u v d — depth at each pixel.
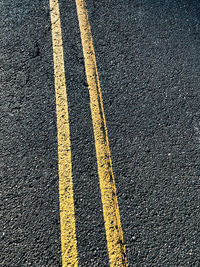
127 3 3.36
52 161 2.39
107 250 2.11
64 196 2.26
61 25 3.07
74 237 2.12
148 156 2.52
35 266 2.02
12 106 2.58
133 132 2.61
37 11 3.13
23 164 2.35
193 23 3.38
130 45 3.07
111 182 2.36
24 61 2.81
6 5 3.12
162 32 3.23
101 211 2.23
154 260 2.12
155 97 2.82
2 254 2.03
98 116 2.63
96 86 2.77
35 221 2.15
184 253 2.18
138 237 2.18
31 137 2.47
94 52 2.96
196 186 2.46
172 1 3.51
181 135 2.67
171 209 2.33
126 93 2.79
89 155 2.45
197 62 3.10
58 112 2.60
